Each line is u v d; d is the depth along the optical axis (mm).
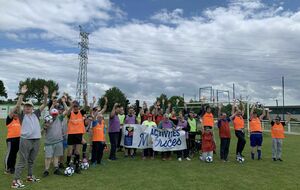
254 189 8914
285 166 12555
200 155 14922
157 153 15414
